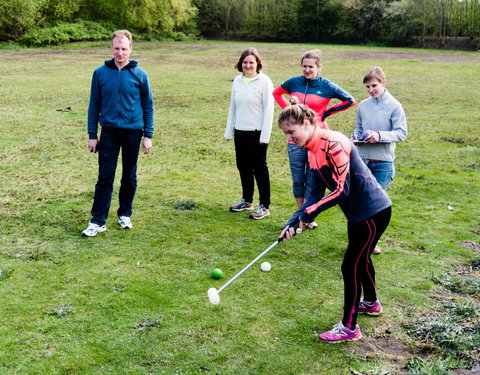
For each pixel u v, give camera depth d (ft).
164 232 18.11
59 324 12.01
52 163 27.04
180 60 95.76
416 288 14.30
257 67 18.99
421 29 154.20
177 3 155.84
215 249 16.72
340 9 167.73
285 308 13.02
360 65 89.45
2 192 22.00
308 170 17.83
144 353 10.97
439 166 28.58
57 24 130.93
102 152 17.30
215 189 23.45
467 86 63.77
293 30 172.96
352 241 11.32
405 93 57.41
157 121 40.24
